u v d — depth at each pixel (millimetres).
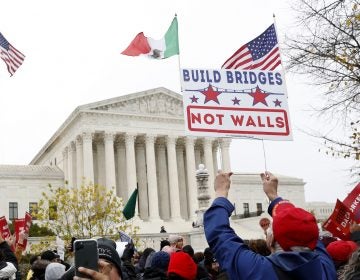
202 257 16906
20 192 104500
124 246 9344
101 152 103250
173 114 106500
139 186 104875
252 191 123062
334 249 9570
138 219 95750
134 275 10906
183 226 97750
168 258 11359
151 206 98812
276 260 5035
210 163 106500
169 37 22344
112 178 97062
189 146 105500
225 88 10242
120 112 100938
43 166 110750
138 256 22438
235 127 10164
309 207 138750
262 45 14234
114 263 5426
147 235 77875
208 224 5602
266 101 10328
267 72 10445
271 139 10250
